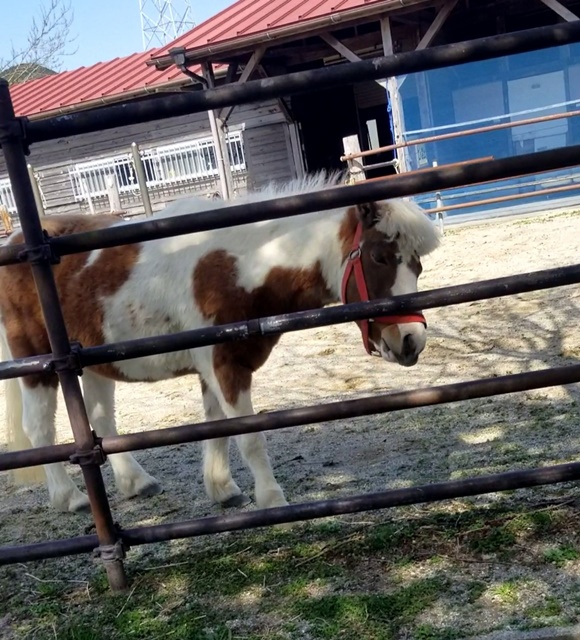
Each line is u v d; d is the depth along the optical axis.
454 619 2.12
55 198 16.19
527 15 13.04
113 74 18.00
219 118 12.12
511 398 4.14
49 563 2.93
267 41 10.74
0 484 4.20
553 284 2.27
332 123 16.62
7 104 2.17
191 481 3.76
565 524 2.55
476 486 2.44
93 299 3.26
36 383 3.51
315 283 3.07
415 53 2.15
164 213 3.22
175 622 2.32
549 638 1.97
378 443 3.82
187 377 6.00
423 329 2.83
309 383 5.14
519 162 2.19
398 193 2.22
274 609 2.32
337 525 2.84
